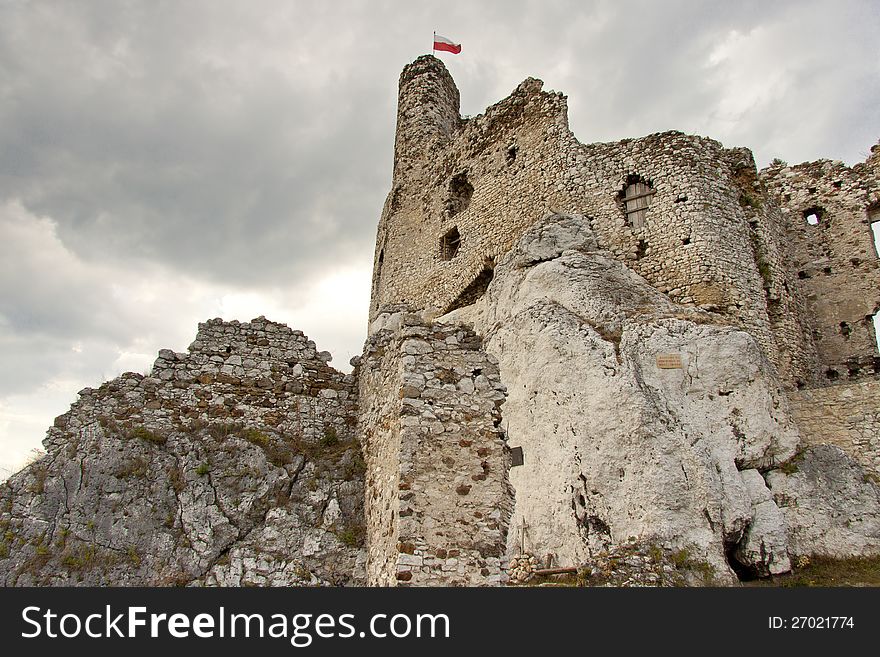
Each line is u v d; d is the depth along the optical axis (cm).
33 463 1403
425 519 994
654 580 1104
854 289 2328
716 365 1478
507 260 1959
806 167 2562
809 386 1850
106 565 1271
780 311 1886
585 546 1283
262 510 1401
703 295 1784
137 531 1323
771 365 1560
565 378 1468
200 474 1421
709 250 1827
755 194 2064
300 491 1445
